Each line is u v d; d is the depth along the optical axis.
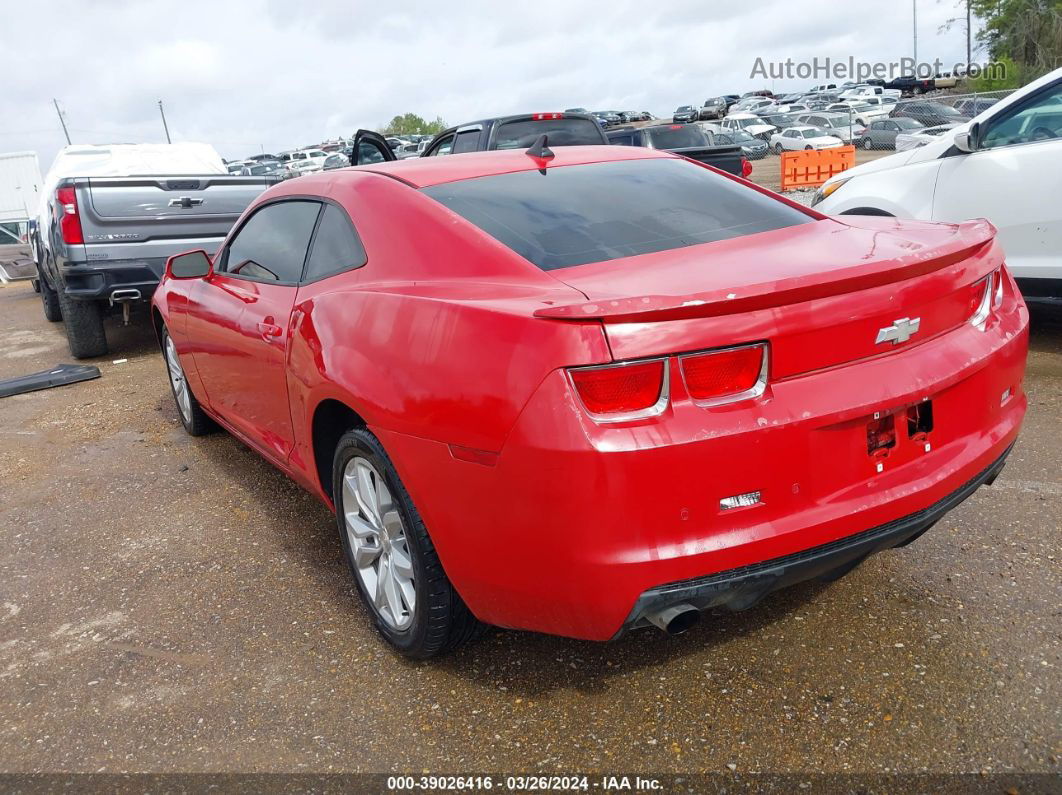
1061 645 2.46
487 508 2.13
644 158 3.32
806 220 2.89
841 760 2.11
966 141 5.38
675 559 1.98
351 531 2.81
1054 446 3.91
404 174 3.01
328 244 3.06
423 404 2.24
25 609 3.21
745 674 2.47
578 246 2.49
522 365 2.01
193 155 11.04
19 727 2.50
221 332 3.78
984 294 2.53
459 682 2.55
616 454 1.91
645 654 2.61
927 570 2.95
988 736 2.14
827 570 2.20
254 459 4.67
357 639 2.83
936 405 2.32
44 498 4.35
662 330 1.94
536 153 3.23
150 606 3.16
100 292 7.14
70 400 6.29
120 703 2.58
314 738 2.36
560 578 2.05
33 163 21.53
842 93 56.94
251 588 3.23
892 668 2.44
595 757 2.19
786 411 2.04
